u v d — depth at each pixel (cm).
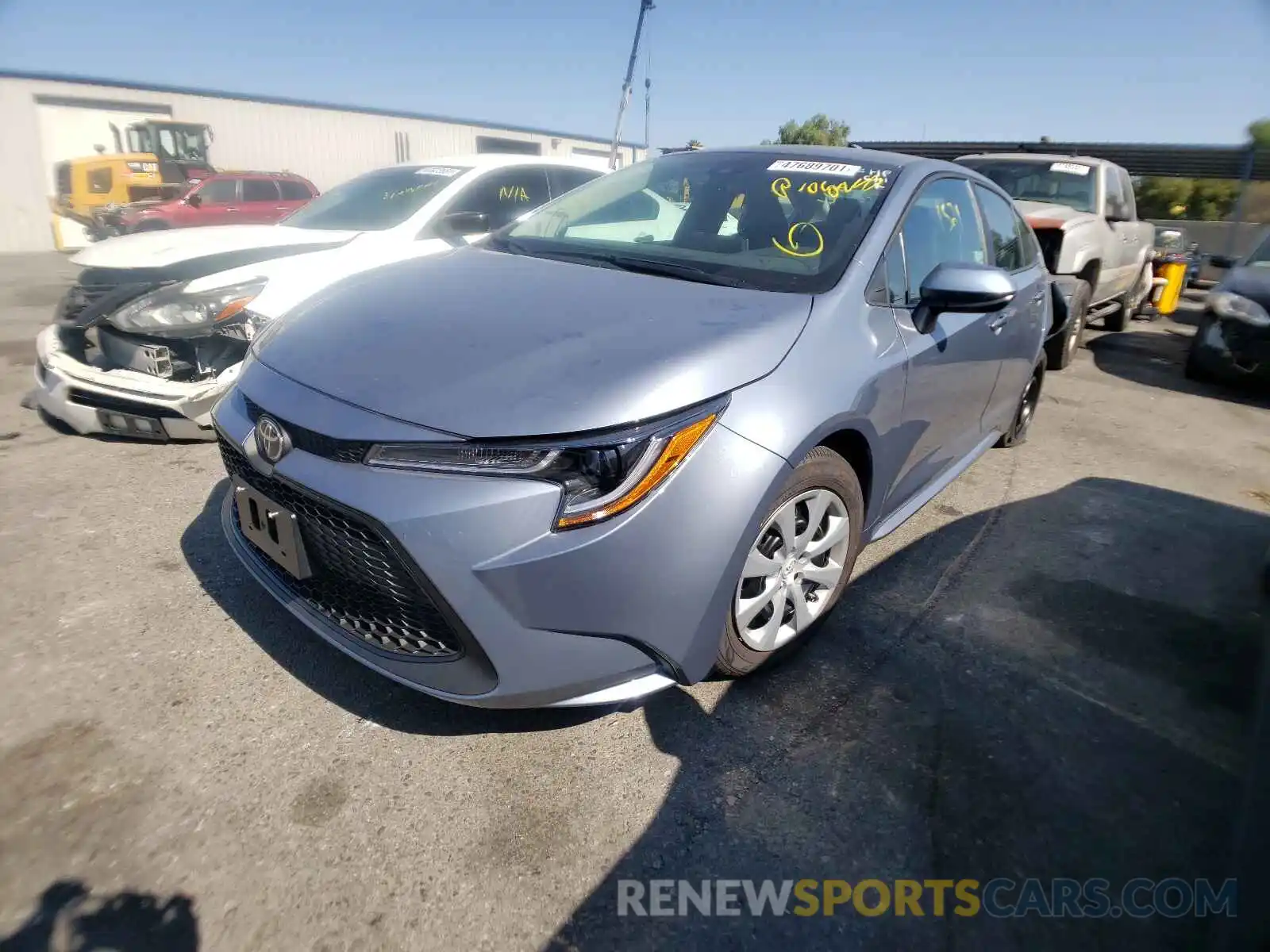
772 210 288
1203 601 311
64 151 2059
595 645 191
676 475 189
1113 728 236
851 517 251
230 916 164
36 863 173
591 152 3297
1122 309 899
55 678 231
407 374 198
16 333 722
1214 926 160
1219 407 620
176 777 198
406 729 219
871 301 251
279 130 2455
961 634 279
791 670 253
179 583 284
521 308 229
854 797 204
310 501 195
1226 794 212
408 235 499
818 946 166
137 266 415
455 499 178
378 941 161
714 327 214
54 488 358
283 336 237
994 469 444
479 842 185
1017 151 1525
